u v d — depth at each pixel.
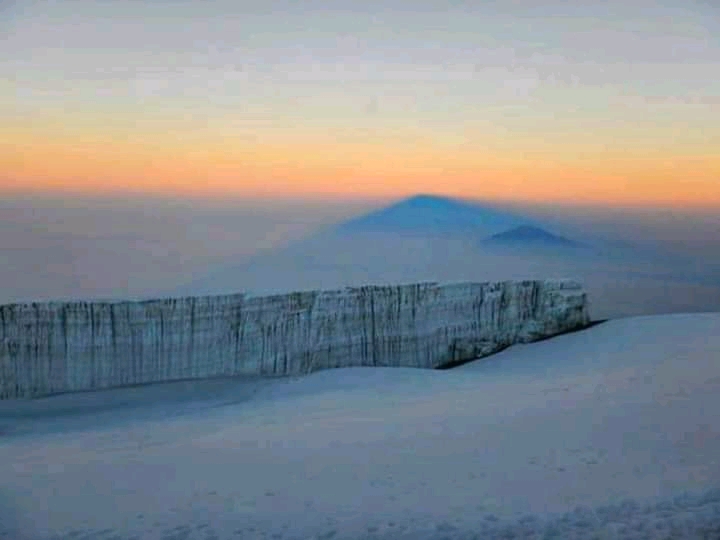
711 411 10.33
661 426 9.63
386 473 8.12
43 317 18.38
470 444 9.34
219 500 7.38
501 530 6.11
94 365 18.61
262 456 9.34
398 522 6.43
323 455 9.20
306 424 11.88
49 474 8.87
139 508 7.21
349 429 11.02
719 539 5.77
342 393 16.28
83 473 8.84
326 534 6.21
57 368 18.36
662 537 5.82
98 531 6.54
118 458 9.80
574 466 7.98
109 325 18.80
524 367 19.27
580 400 12.28
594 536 5.89
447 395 14.81
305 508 6.98
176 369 19.23
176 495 7.64
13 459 10.38
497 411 11.78
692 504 6.55
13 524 6.82
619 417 10.37
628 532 5.94
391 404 13.95
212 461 9.20
